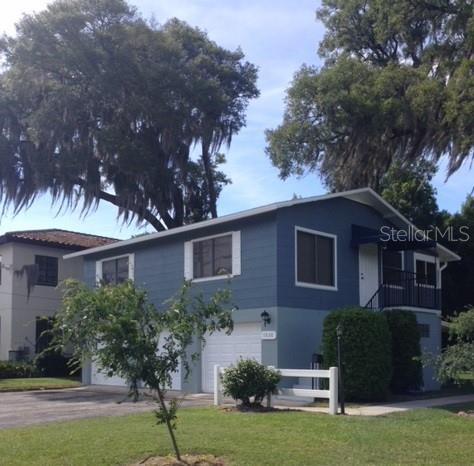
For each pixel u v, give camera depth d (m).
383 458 9.96
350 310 18.11
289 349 19.56
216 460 9.91
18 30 32.22
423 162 28.14
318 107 27.56
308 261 20.67
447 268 31.30
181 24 37.97
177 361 9.84
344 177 28.77
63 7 32.28
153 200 34.88
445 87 25.16
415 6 27.19
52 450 10.64
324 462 9.69
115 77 32.19
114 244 25.12
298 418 13.70
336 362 17.83
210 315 10.08
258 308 19.91
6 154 33.56
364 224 23.03
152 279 23.78
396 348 20.22
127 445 10.87
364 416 14.26
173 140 34.25
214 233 21.61
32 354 31.73
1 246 32.81
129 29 33.38
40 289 32.75
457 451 10.47
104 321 9.26
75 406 17.56
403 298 22.97
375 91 25.78
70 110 32.66
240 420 13.44
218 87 35.56
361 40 30.38
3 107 33.44
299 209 20.56
